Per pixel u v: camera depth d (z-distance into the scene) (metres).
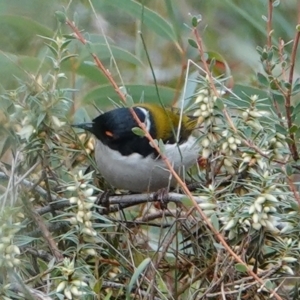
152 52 11.64
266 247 7.17
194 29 7.50
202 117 7.70
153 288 7.20
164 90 9.91
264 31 11.39
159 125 8.84
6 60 9.04
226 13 12.25
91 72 9.88
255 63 11.62
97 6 11.06
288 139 7.35
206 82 7.72
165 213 8.12
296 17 11.78
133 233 7.97
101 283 7.14
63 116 7.32
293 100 10.12
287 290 7.73
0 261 6.40
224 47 12.04
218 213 7.02
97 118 8.67
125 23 11.70
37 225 7.26
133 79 11.20
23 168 7.41
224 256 7.29
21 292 6.50
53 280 6.73
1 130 7.31
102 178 8.98
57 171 8.02
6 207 6.49
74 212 7.10
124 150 8.56
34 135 7.25
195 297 7.38
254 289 7.24
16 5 10.41
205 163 8.35
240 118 7.66
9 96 7.30
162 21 10.22
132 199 8.16
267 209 6.86
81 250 7.09
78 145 8.45
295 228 7.00
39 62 9.24
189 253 7.95
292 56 7.32
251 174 7.39
